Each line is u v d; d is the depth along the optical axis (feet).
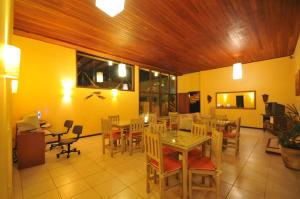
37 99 14.90
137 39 13.79
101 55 18.52
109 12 5.48
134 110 23.52
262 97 22.27
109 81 21.13
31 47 14.58
